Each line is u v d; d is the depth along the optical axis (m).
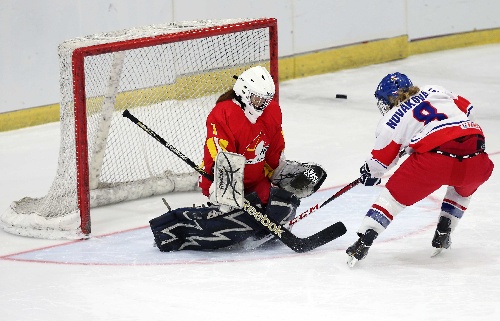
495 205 12.69
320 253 10.88
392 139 9.97
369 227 10.16
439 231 10.52
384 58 24.56
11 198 14.21
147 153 15.48
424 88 10.13
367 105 20.16
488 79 22.17
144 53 16.55
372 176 10.27
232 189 10.20
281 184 11.20
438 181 9.91
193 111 16.34
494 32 26.52
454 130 9.84
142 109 16.78
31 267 10.80
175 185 13.96
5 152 17.06
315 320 8.84
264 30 14.27
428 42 25.52
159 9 20.22
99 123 13.05
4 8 18.08
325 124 18.53
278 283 9.88
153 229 11.06
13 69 18.42
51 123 19.17
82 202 11.84
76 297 9.73
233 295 9.57
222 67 15.38
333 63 23.62
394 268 10.28
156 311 9.21
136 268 10.58
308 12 22.88
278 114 10.94
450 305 9.16
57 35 18.89
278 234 10.67
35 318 9.19
